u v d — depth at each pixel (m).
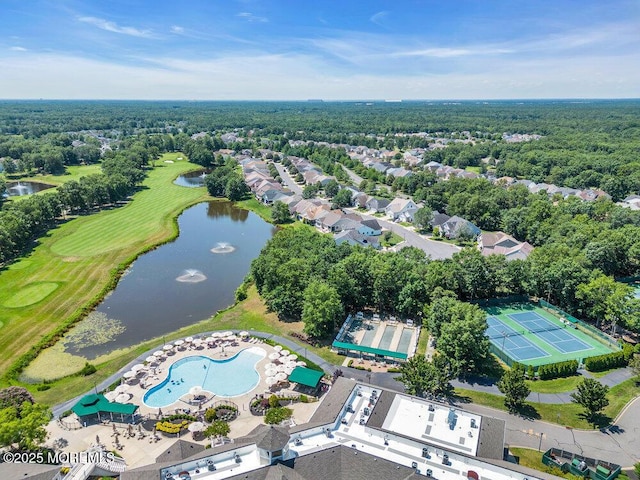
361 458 54.78
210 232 182.38
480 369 86.88
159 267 142.75
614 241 128.88
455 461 55.47
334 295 95.31
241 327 102.06
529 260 120.00
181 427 69.12
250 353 91.12
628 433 69.75
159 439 67.31
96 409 70.12
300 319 105.44
